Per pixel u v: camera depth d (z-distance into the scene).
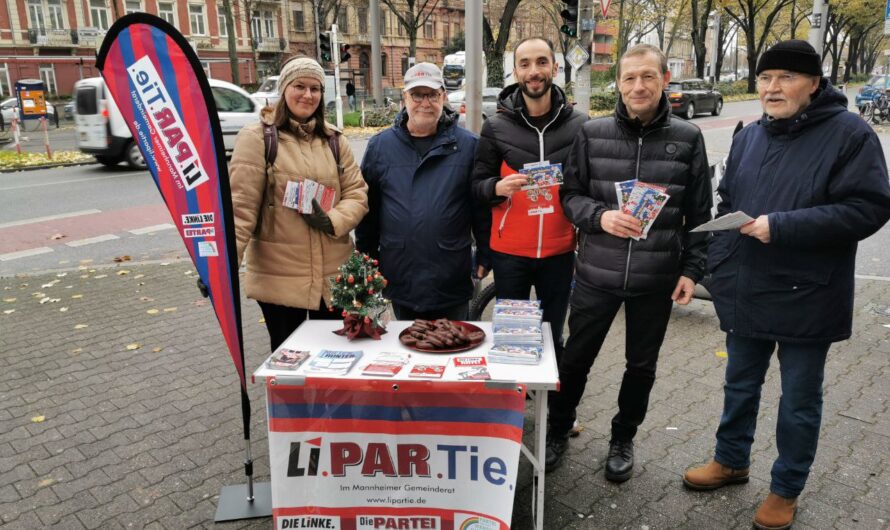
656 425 3.77
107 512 3.02
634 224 2.80
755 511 2.98
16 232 9.16
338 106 21.88
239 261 2.86
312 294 3.08
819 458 3.38
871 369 4.45
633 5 38.16
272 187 2.99
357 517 2.57
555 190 3.30
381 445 2.52
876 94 24.50
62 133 25.48
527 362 2.54
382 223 3.35
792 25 48.78
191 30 43.56
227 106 14.53
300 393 2.51
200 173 2.65
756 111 29.59
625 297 3.03
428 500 2.54
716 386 4.27
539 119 3.32
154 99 2.61
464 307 3.52
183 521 2.96
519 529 2.87
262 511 2.97
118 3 41.31
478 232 3.60
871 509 2.97
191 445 3.61
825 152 2.50
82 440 3.65
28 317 5.74
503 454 2.46
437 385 2.40
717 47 46.56
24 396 4.20
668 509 3.01
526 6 44.50
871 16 49.41
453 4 55.50
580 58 10.47
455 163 3.29
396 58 53.09
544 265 3.44
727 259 2.83
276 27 47.53
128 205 10.80
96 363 4.73
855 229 2.46
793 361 2.72
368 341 2.84
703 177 2.96
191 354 4.90
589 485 3.19
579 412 3.95
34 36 39.09
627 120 2.90
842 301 2.62
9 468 3.37
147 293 6.44
